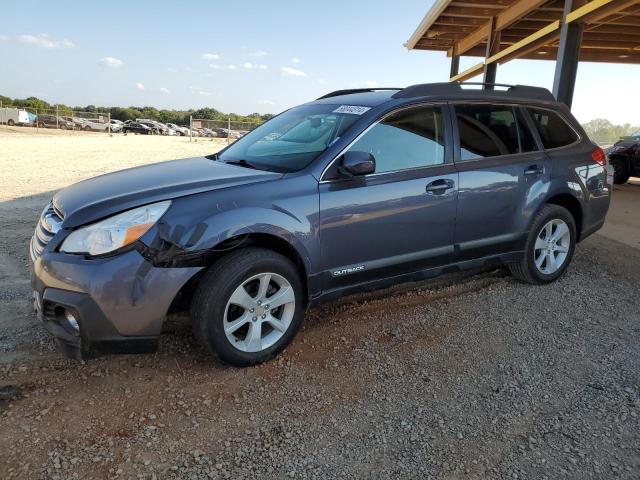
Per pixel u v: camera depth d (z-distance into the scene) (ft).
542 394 9.84
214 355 9.91
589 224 16.39
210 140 116.57
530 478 7.64
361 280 11.79
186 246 9.20
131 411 8.86
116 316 8.94
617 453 8.22
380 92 13.51
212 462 7.75
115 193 10.01
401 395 9.69
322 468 7.73
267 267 10.09
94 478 7.30
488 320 13.10
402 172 11.93
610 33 38.86
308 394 9.61
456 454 8.13
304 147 11.85
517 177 13.96
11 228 20.74
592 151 16.34
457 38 46.60
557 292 15.17
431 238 12.52
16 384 9.46
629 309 14.10
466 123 13.30
